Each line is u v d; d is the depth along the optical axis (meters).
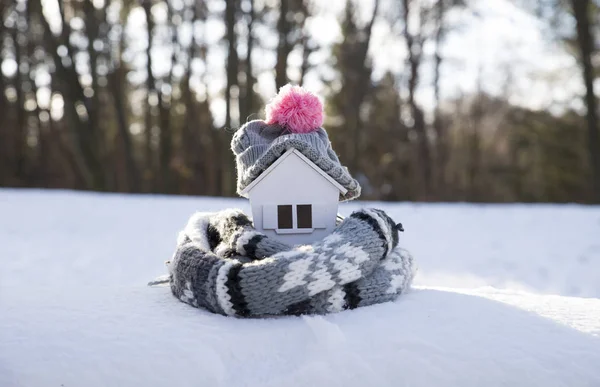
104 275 4.36
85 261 4.92
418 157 19.78
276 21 17.39
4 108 19.45
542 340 1.66
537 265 5.02
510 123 22.52
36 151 21.34
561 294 4.05
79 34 17.05
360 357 1.58
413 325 1.73
